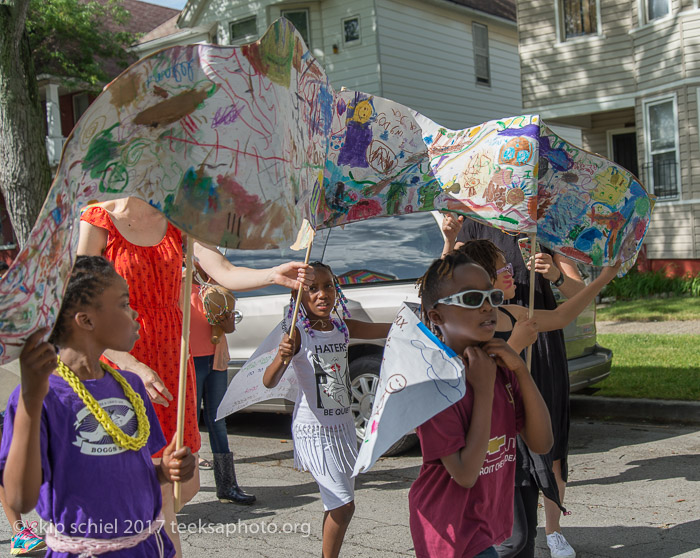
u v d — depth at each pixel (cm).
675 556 385
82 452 219
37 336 194
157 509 239
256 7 1944
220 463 507
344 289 616
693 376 738
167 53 204
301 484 543
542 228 362
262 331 657
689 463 536
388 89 1862
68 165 195
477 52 2186
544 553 402
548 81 1762
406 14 1922
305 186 248
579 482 512
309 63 248
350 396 388
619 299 1459
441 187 337
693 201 1498
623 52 1655
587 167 345
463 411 245
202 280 514
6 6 908
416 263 605
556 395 391
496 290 251
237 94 215
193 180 212
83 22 2025
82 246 292
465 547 248
